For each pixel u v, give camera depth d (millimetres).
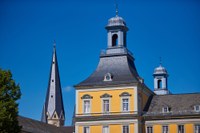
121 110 98250
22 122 118938
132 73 102125
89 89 101438
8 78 72875
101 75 103312
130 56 107250
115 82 99688
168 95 106062
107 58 106062
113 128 98000
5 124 68812
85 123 99938
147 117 99750
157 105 103250
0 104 69688
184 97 103750
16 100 73000
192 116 97250
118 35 107000
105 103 99812
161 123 99062
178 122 98000
